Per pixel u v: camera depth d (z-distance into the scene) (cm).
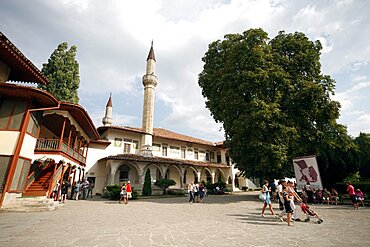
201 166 3388
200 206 1546
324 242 609
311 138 1820
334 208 1428
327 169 2319
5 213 1108
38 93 1315
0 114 1304
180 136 3841
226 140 2091
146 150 2998
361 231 745
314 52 1978
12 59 1257
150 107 3212
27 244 573
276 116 1708
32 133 1435
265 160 1627
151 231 741
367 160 3020
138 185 2791
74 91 2772
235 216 1080
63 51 2828
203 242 609
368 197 1720
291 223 894
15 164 1254
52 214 1109
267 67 1844
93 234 690
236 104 1847
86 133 2380
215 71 2250
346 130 2133
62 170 1736
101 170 2812
